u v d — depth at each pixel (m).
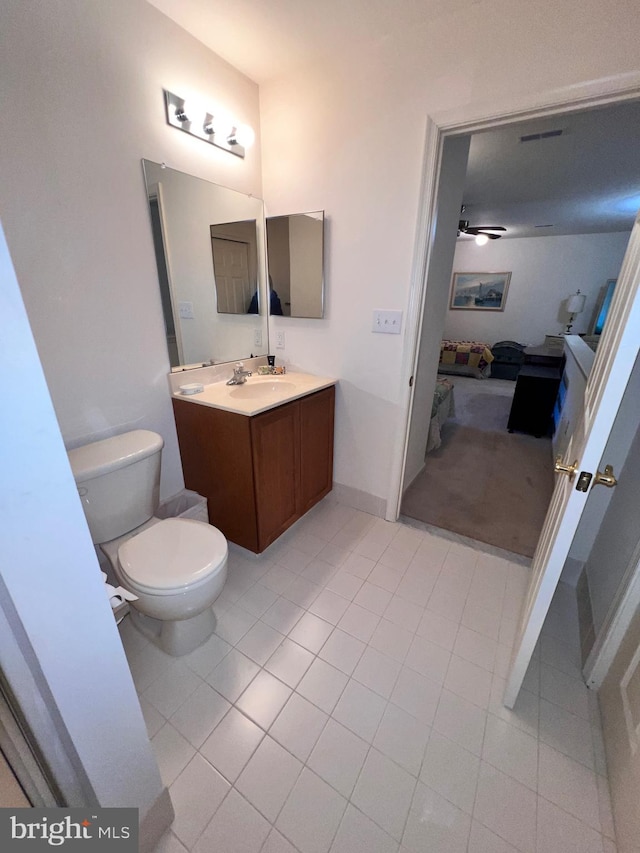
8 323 0.47
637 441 1.36
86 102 1.25
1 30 1.03
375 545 1.99
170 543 1.34
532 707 1.20
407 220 1.68
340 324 2.02
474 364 6.30
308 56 1.65
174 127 1.55
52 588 0.60
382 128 1.63
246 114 1.85
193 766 1.04
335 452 2.30
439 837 0.91
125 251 1.47
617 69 1.18
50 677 0.62
